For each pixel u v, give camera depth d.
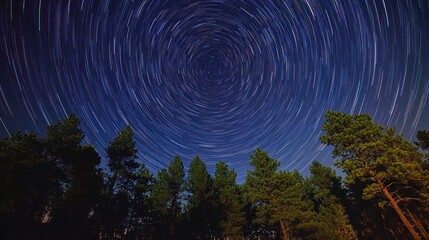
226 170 35.38
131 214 28.11
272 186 25.48
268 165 26.91
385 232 24.19
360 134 16.92
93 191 18.83
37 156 16.20
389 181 17.34
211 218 30.44
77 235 18.81
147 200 27.80
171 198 30.61
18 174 14.93
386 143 16.36
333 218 26.78
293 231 25.73
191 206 30.70
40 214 17.89
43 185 16.83
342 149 17.36
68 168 18.23
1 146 14.49
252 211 36.09
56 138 19.03
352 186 24.78
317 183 32.31
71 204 17.19
